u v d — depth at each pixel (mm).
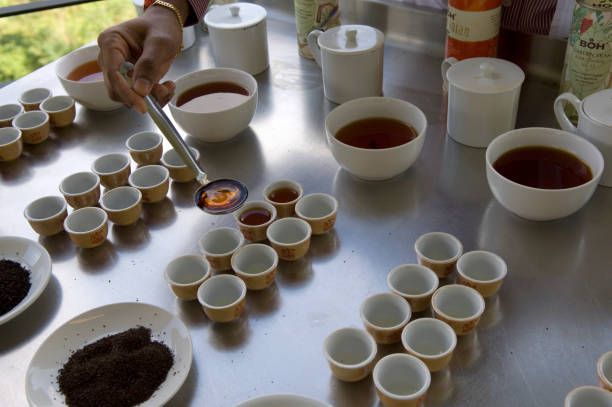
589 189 686
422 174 837
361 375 571
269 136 938
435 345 603
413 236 742
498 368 584
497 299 654
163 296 698
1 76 2535
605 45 783
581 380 569
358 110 859
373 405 565
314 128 947
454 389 568
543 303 646
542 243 716
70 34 2537
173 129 778
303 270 708
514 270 686
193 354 625
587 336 608
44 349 629
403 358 565
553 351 596
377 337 603
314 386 585
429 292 626
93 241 750
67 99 1024
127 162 863
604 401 513
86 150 952
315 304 666
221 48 1062
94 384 594
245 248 705
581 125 751
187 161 776
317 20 1049
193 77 950
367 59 921
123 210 767
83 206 808
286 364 607
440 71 1041
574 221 741
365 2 1113
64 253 765
